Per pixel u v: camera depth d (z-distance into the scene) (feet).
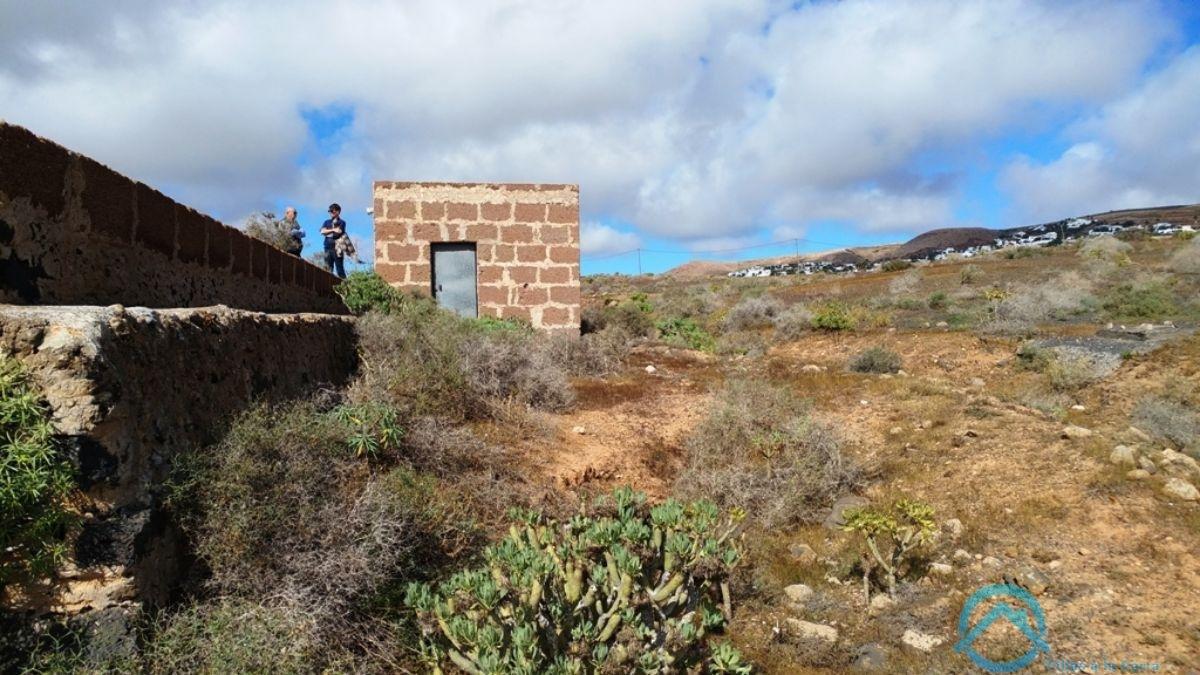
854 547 18.31
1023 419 25.81
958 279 81.71
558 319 45.98
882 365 38.14
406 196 44.78
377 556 13.05
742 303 68.80
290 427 14.20
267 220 40.11
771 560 18.08
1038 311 49.44
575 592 11.84
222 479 12.03
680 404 32.32
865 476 22.77
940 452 23.71
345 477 14.98
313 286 29.50
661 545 13.84
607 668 10.39
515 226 45.60
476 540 15.99
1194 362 30.04
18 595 9.71
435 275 45.47
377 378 22.24
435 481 17.49
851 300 71.72
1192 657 12.75
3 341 9.59
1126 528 17.28
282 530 12.29
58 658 9.34
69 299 12.57
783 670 13.58
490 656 9.61
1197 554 15.93
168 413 11.87
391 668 12.12
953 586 16.07
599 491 21.29
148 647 10.11
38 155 11.66
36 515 9.14
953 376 36.47
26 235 11.39
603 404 31.86
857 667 13.73
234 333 15.53
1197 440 22.24
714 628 14.61
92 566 9.87
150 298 15.65
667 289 126.31
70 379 9.66
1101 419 25.57
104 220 13.76
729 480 21.63
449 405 23.20
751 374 39.27
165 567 11.07
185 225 17.53
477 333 31.14
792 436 24.56
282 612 11.16
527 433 24.45
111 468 9.95
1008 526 18.24
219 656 9.98
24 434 9.20
